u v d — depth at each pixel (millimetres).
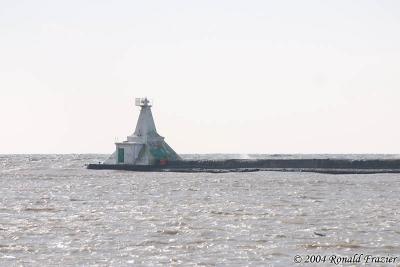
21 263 143625
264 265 141250
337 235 176625
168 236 175750
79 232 181750
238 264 142375
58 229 187125
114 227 190750
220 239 171125
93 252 155250
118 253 154125
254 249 158000
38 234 178625
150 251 156250
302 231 183000
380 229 186000
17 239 170875
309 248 159375
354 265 141750
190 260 146375
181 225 194375
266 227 190500
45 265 141875
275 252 154250
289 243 165375
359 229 186250
